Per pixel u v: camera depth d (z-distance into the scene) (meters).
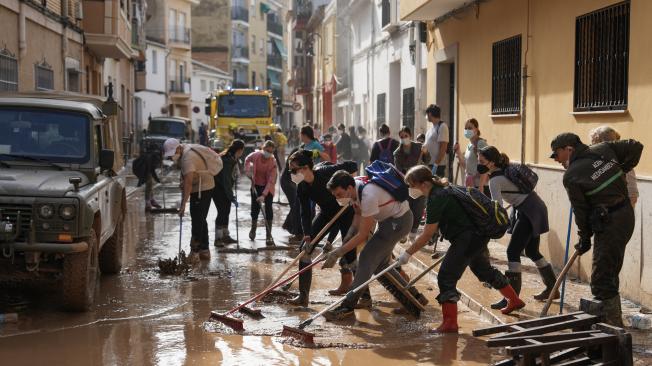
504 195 8.84
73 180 8.27
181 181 11.95
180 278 10.70
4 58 17.34
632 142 7.48
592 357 6.11
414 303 8.59
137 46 40.50
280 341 7.68
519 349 5.66
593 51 9.95
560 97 10.88
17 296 9.41
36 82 20.33
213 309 8.97
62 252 8.03
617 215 7.27
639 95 8.72
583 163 7.34
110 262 10.81
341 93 37.47
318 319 8.52
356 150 26.80
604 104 9.67
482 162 8.95
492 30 13.80
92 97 10.84
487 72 14.09
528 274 10.50
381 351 7.38
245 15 81.75
